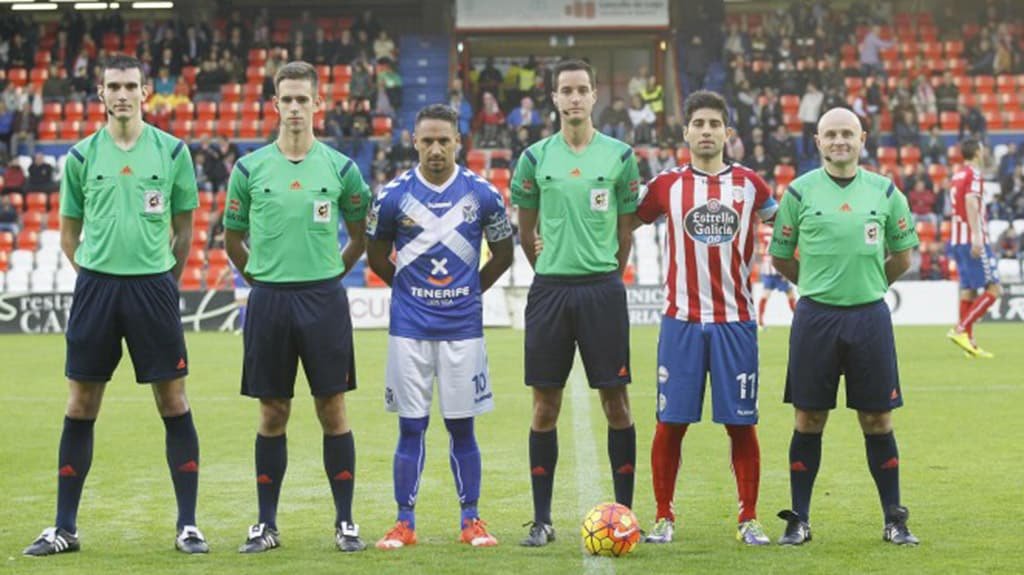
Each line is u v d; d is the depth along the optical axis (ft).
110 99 22.24
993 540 22.29
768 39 107.14
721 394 22.67
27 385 49.67
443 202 23.00
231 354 61.67
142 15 117.08
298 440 35.04
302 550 22.06
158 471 30.30
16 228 91.56
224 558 21.40
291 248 22.52
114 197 22.26
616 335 23.04
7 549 22.18
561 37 111.34
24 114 99.60
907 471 29.32
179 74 105.29
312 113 22.94
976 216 55.21
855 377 22.61
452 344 22.91
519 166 23.66
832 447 32.65
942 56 110.22
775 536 23.08
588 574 19.95
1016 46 108.58
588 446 33.17
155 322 22.36
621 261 23.50
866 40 108.27
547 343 23.07
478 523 22.74
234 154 94.38
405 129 105.91
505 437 35.24
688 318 22.82
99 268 22.21
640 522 24.25
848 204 22.61
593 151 23.20
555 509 25.48
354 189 23.29
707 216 22.79
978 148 55.26
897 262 23.32
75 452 22.38
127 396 45.32
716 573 19.98
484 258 71.26
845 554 21.29
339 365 22.63
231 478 29.35
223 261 88.53
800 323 22.81
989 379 47.83
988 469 29.55
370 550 21.99
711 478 28.84
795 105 102.99
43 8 115.14
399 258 23.15
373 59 107.24
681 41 112.16
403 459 22.81
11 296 80.53
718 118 22.90
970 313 56.03
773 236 23.47
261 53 108.99
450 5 115.24
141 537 23.27
